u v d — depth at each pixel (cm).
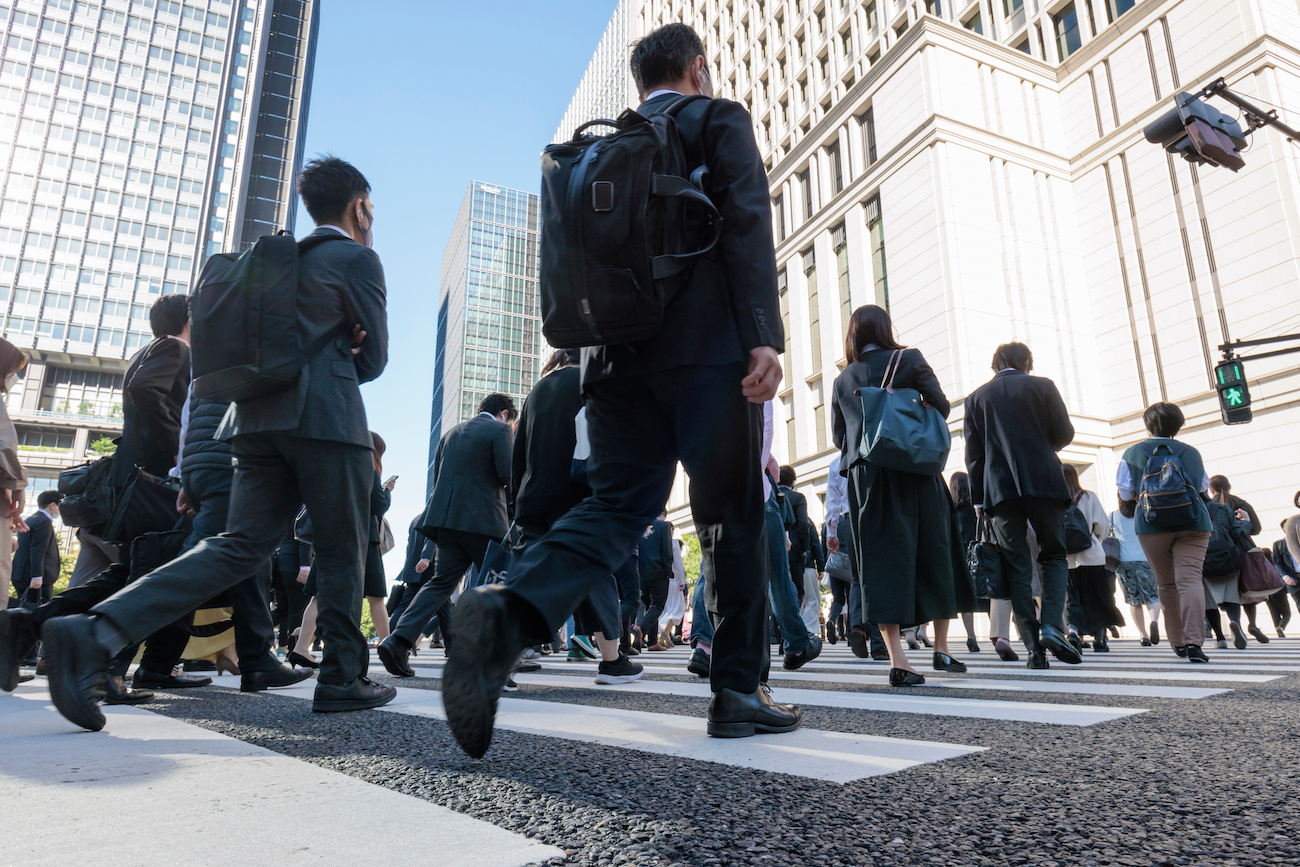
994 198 2147
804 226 2756
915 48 2233
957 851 92
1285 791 118
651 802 113
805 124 3306
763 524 182
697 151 173
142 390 360
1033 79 2294
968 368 1983
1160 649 688
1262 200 1734
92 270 8144
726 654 180
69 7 8575
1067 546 621
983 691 290
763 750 157
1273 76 1761
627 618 647
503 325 11875
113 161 8456
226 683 396
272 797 116
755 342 158
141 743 171
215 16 9356
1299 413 1614
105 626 194
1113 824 103
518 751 157
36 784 125
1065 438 446
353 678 248
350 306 265
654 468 163
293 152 9944
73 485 422
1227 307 1786
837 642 1230
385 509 564
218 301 244
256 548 242
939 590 345
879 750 156
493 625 123
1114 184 2105
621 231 145
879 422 343
